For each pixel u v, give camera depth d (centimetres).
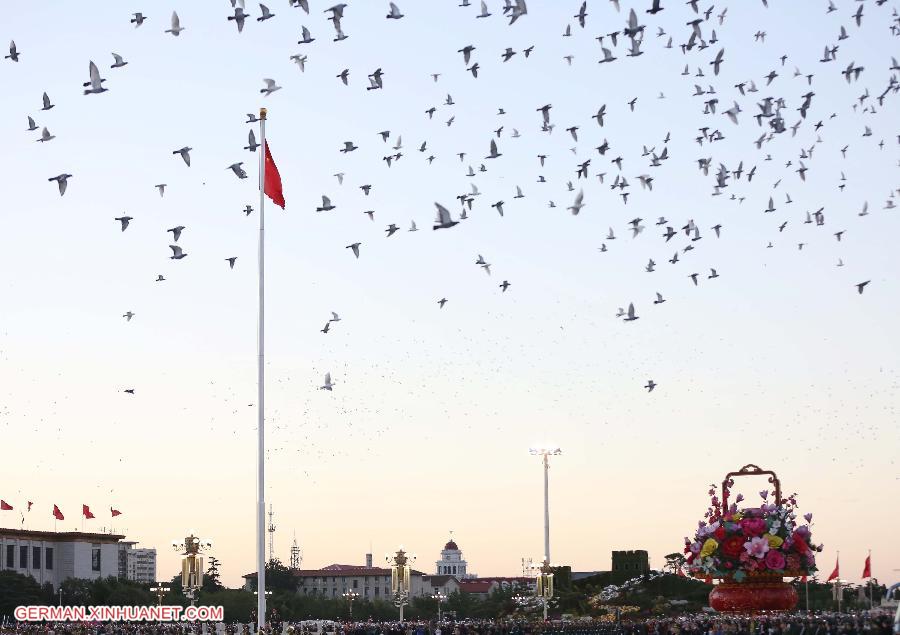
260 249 8444
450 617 18100
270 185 8506
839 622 10000
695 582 17300
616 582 18062
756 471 4866
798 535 4722
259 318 8406
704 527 4803
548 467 14375
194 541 10675
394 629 12169
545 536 14225
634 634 11206
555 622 13262
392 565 12938
